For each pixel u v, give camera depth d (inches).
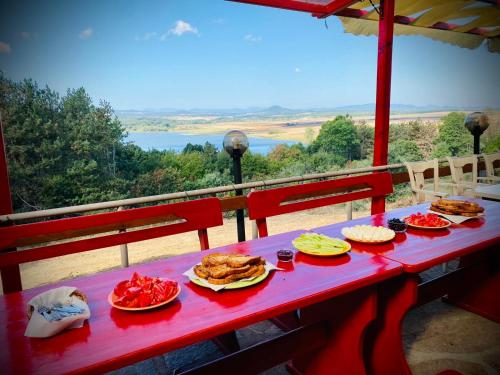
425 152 667.4
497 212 91.2
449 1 155.1
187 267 60.4
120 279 56.3
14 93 618.5
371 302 59.9
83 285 54.4
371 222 84.6
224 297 48.3
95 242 76.6
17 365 34.8
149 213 80.3
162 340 38.5
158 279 50.6
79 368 34.2
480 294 98.0
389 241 70.7
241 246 70.1
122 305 45.7
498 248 92.0
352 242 70.9
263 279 53.3
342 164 695.1
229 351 82.3
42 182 616.1
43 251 71.8
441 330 91.5
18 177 611.2
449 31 193.8
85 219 74.2
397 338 68.3
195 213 85.6
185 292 50.6
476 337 88.0
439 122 666.8
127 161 664.4
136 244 286.0
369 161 674.2
